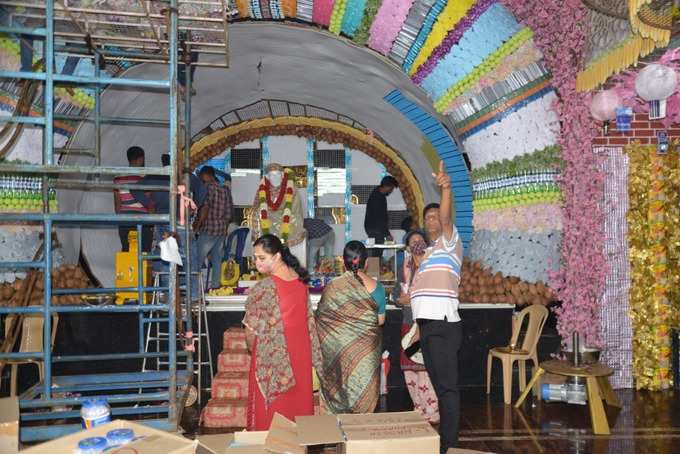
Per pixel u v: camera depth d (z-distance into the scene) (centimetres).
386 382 671
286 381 396
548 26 652
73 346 650
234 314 682
